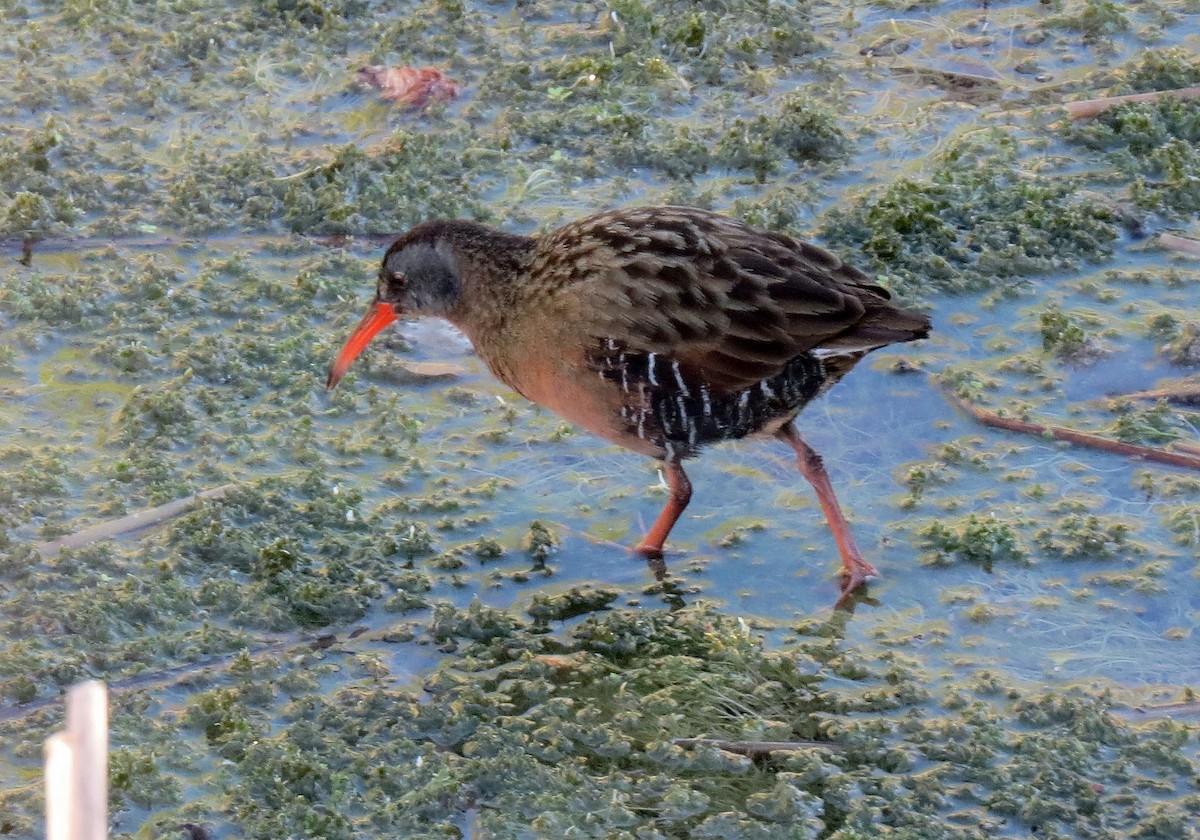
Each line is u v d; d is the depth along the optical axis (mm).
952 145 15258
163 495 10805
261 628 9820
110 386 12023
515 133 15359
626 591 10492
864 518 11172
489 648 9828
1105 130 15539
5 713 8977
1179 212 14516
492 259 11102
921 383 12469
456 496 11227
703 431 10633
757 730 9156
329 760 8719
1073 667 9789
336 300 13195
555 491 11398
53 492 10828
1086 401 12289
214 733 8930
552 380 10891
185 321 12758
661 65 16250
